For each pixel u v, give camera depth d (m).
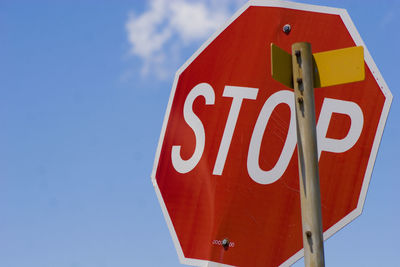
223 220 3.78
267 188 3.81
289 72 3.01
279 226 3.73
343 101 3.81
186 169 3.91
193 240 3.79
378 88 3.80
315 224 2.81
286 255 3.69
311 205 2.83
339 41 3.93
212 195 3.84
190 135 3.97
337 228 3.65
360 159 3.73
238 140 3.91
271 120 3.92
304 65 2.99
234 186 3.83
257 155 3.87
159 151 3.98
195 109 4.00
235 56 4.04
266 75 3.98
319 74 3.02
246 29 4.05
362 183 3.70
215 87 4.01
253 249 3.73
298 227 3.72
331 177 3.71
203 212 3.82
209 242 3.77
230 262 3.72
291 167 3.83
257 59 4.01
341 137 3.77
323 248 2.80
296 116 2.96
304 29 3.98
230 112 3.96
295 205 3.76
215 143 3.92
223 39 4.07
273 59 2.92
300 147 2.92
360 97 3.81
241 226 3.77
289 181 3.81
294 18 4.01
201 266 3.73
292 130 3.90
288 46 4.00
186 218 3.84
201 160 3.91
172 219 3.85
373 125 3.77
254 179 3.83
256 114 3.94
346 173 3.71
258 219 3.76
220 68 4.03
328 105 3.81
